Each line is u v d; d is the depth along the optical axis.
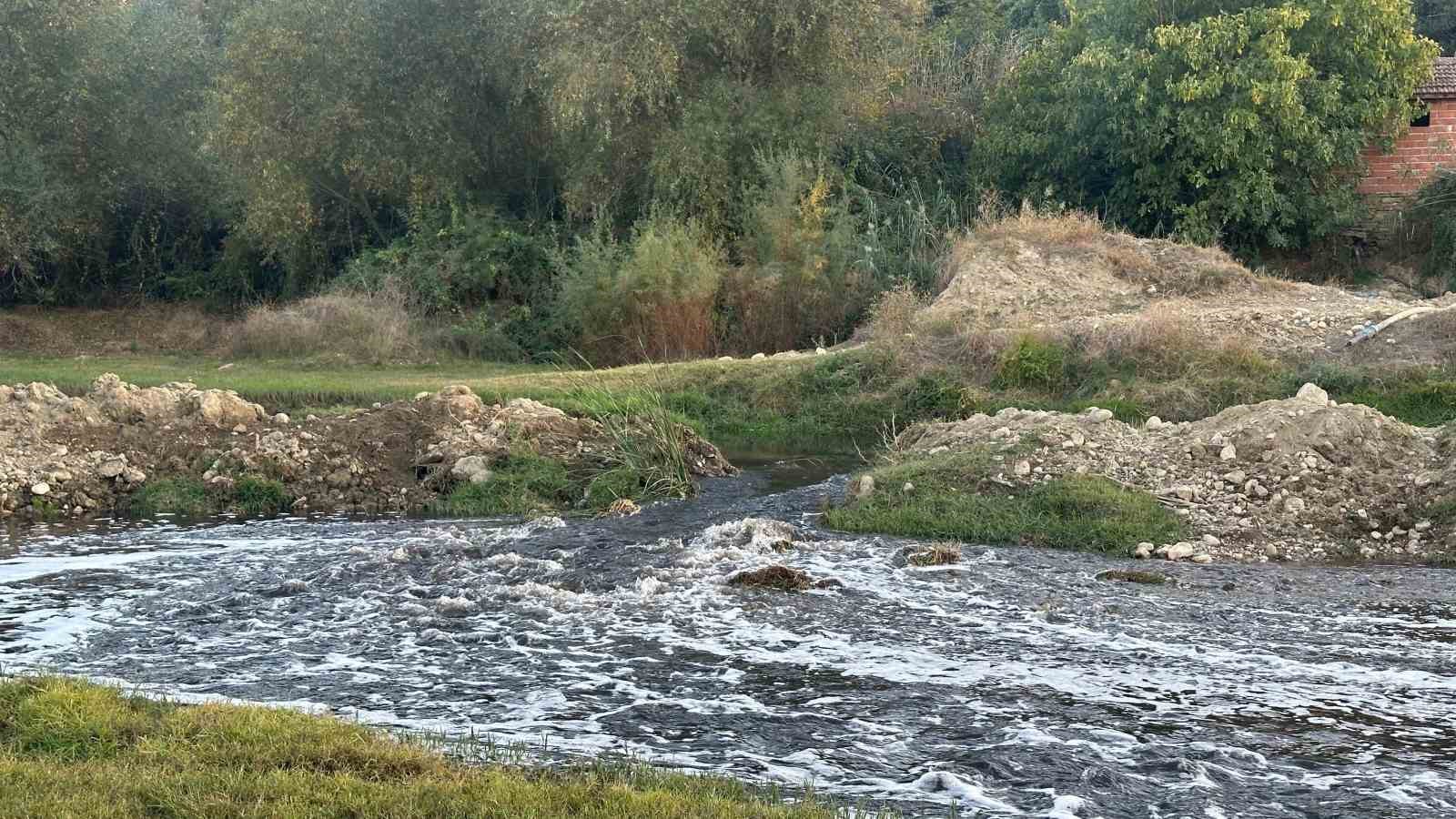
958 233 27.30
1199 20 28.55
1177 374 18.67
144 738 5.86
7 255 31.11
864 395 19.84
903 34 30.58
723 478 15.52
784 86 29.16
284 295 32.97
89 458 14.67
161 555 11.22
